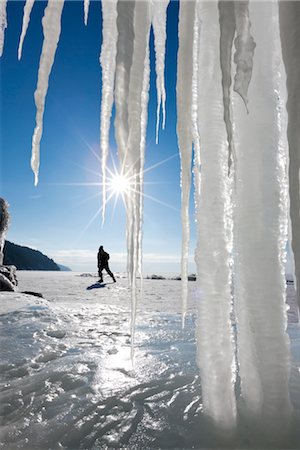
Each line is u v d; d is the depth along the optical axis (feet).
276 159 4.12
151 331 10.76
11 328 10.39
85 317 12.99
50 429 4.39
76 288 37.14
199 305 4.45
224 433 4.08
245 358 4.58
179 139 3.90
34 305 14.55
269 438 4.00
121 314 14.20
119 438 4.17
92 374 6.38
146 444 4.03
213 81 4.07
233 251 4.65
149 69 4.08
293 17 3.09
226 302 4.35
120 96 3.27
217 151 4.21
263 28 4.00
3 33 4.19
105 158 3.91
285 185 4.24
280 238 4.18
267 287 4.13
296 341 8.84
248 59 2.70
